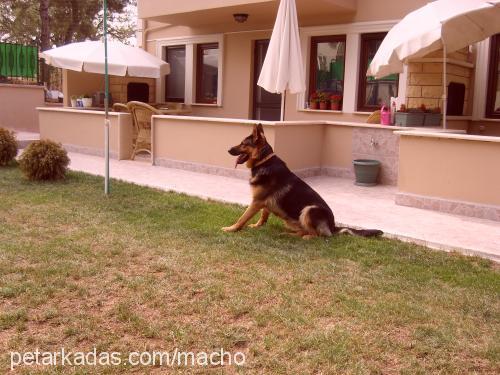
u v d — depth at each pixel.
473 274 4.57
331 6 10.16
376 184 8.84
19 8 29.14
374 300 3.89
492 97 9.89
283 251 4.99
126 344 3.15
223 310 3.65
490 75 9.84
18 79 15.25
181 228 5.67
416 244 5.47
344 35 11.00
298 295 3.93
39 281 4.02
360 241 5.40
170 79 14.84
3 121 14.34
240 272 4.37
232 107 13.12
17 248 4.77
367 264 4.72
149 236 5.34
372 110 10.70
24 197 7.02
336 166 9.57
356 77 10.75
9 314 3.42
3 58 14.82
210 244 5.14
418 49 7.54
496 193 6.45
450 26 8.06
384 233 5.77
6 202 6.70
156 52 14.82
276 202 5.54
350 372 2.89
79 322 3.38
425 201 7.04
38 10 28.39
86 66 11.73
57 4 28.50
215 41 13.20
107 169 7.34
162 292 3.89
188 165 9.77
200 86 14.03
